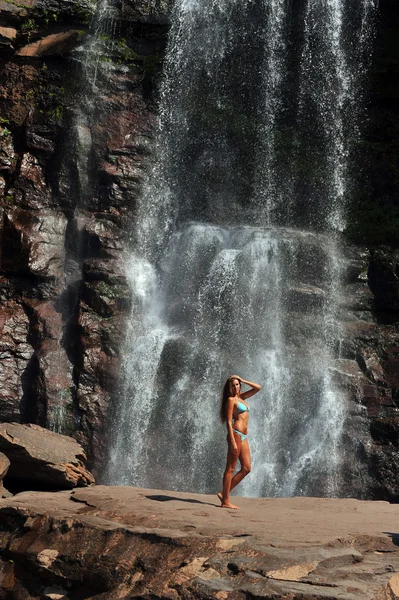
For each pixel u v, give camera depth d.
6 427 13.23
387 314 20.55
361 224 21.81
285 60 23.56
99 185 21.22
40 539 8.52
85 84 21.94
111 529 7.86
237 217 21.98
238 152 22.61
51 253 19.97
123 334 18.94
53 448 13.03
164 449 17.81
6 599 8.26
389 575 6.15
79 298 19.48
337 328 19.75
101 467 17.44
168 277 20.58
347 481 17.62
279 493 17.78
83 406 17.72
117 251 20.19
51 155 21.33
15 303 19.42
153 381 18.47
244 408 10.12
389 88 23.19
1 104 21.45
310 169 22.62
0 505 9.64
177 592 6.34
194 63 23.06
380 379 19.00
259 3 23.58
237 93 23.23
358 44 23.61
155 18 22.78
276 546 6.79
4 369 18.11
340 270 20.83
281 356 19.02
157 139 22.14
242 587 5.99
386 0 23.61
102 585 7.34
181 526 7.93
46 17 22.00
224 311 19.64
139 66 22.64
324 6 23.58
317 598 5.59
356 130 23.14
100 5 22.33
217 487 17.64
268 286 19.86
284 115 23.30
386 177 22.48
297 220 22.20
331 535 7.32
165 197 21.77
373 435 18.19
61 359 18.42
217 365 18.69
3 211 20.17
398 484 17.55
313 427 18.31
